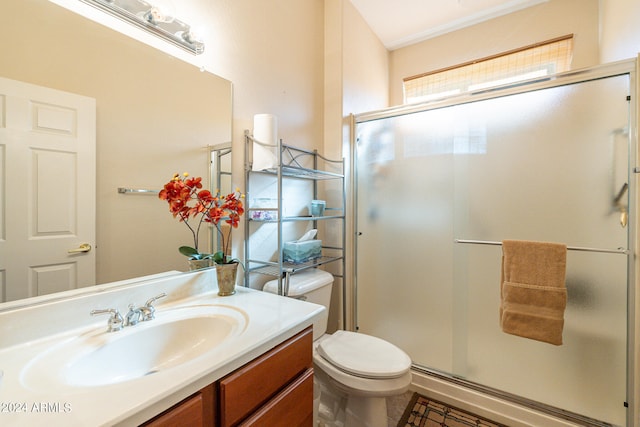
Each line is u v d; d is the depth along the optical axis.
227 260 1.22
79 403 0.53
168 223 1.12
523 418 1.50
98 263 0.94
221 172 1.32
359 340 1.48
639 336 1.30
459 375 1.72
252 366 0.77
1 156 0.75
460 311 1.73
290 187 1.75
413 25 2.40
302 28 1.84
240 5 1.41
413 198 1.87
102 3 0.91
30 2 0.79
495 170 1.62
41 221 0.82
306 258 1.61
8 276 0.77
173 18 1.07
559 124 1.46
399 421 1.55
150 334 0.88
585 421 1.41
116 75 0.97
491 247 1.64
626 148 1.33
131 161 1.01
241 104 1.42
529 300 1.41
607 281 1.38
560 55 2.11
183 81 1.17
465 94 1.69
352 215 2.07
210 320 0.97
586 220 1.41
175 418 0.59
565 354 1.46
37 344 0.77
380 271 1.99
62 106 0.86
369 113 2.01
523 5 2.19
